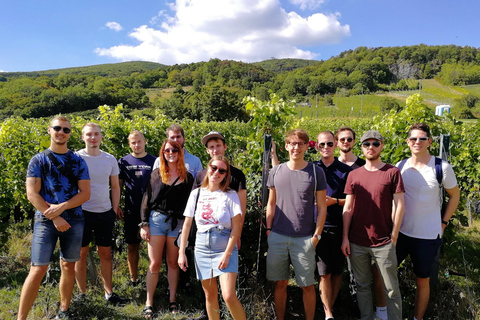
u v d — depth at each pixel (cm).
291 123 467
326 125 1628
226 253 274
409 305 350
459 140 636
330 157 336
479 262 462
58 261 453
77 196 291
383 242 291
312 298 304
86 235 339
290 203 295
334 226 321
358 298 309
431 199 297
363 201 297
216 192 290
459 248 496
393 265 290
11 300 354
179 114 5188
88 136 338
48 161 284
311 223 296
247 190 379
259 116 402
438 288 354
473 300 347
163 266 438
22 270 436
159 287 393
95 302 338
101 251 353
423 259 299
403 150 426
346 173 331
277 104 400
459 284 392
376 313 323
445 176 295
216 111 5034
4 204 511
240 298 318
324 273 311
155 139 713
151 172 361
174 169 333
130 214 381
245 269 358
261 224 332
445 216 308
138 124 720
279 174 303
